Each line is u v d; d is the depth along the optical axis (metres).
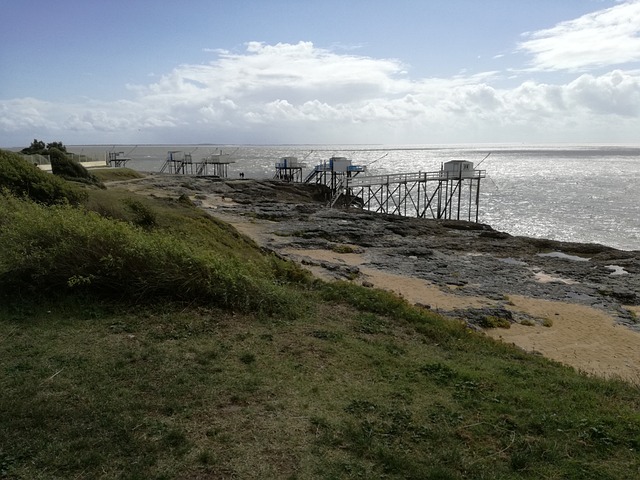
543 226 43.56
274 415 4.89
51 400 4.77
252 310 8.48
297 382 5.75
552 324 16.34
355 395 5.58
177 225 16.28
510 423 5.20
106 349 6.16
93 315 7.31
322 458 4.21
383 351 7.39
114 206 14.87
